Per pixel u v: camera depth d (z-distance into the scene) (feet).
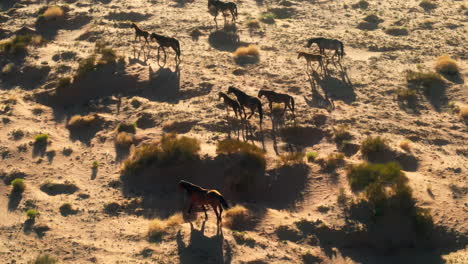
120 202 61.72
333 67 97.91
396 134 74.95
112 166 69.00
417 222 56.29
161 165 66.08
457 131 75.97
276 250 53.78
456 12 133.59
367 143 69.72
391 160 68.13
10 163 69.05
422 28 121.29
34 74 95.04
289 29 120.78
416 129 76.28
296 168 65.77
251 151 66.33
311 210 60.03
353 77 93.91
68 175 66.95
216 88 87.35
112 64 93.91
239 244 53.88
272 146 72.13
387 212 57.21
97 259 51.83
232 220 57.57
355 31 120.78
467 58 101.24
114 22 122.52
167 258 51.78
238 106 75.72
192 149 66.74
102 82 90.17
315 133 75.51
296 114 79.71
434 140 73.67
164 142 69.92
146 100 84.94
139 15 127.65
